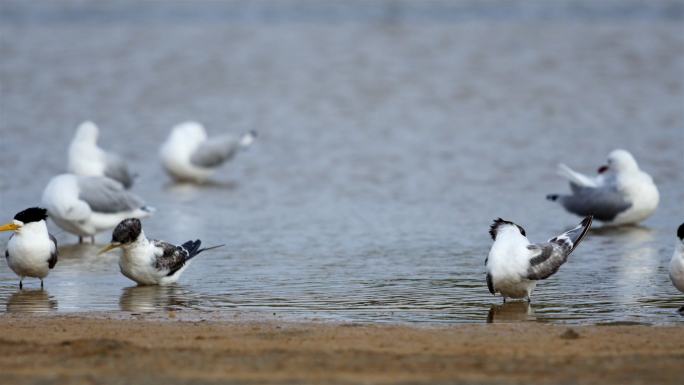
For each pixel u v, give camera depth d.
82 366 8.73
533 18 48.03
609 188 17.45
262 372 8.54
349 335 10.14
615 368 8.72
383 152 24.30
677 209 18.64
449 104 30.27
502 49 39.38
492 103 30.25
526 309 11.73
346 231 16.64
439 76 34.59
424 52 39.12
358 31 44.22
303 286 12.98
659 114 28.05
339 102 30.89
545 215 18.12
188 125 22.53
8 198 19.23
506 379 8.34
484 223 17.28
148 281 12.98
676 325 10.78
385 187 20.69
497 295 12.44
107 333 10.26
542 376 8.45
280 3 53.66
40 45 40.06
